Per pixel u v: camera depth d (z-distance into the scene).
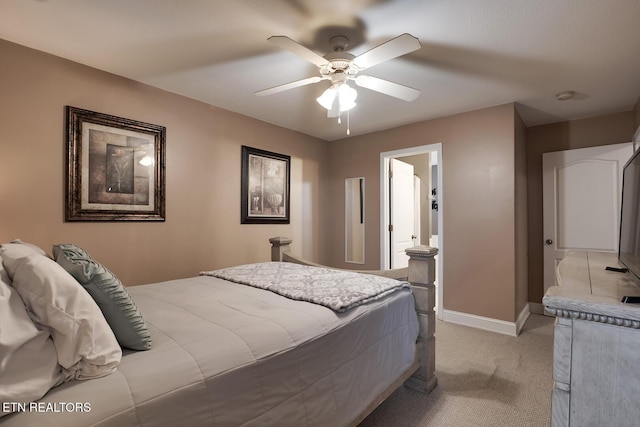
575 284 1.21
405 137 3.97
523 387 2.15
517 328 3.14
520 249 3.43
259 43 2.15
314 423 1.27
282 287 1.85
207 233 3.28
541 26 1.91
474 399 2.00
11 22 1.91
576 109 3.36
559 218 3.68
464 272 3.44
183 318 1.38
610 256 2.28
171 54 2.30
